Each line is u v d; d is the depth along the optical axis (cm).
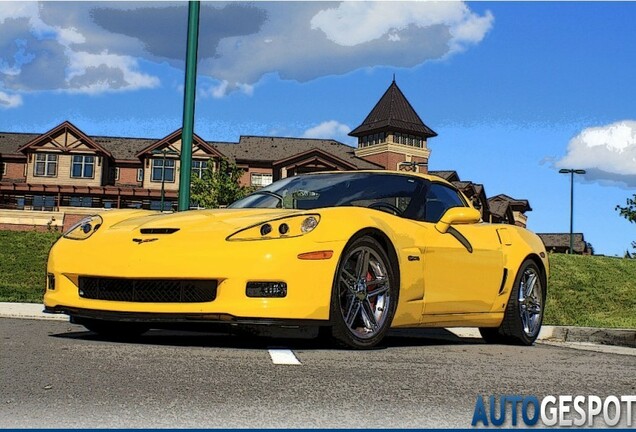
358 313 472
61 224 3394
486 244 565
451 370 384
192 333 562
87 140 4659
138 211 530
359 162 5328
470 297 546
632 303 1565
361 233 459
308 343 490
